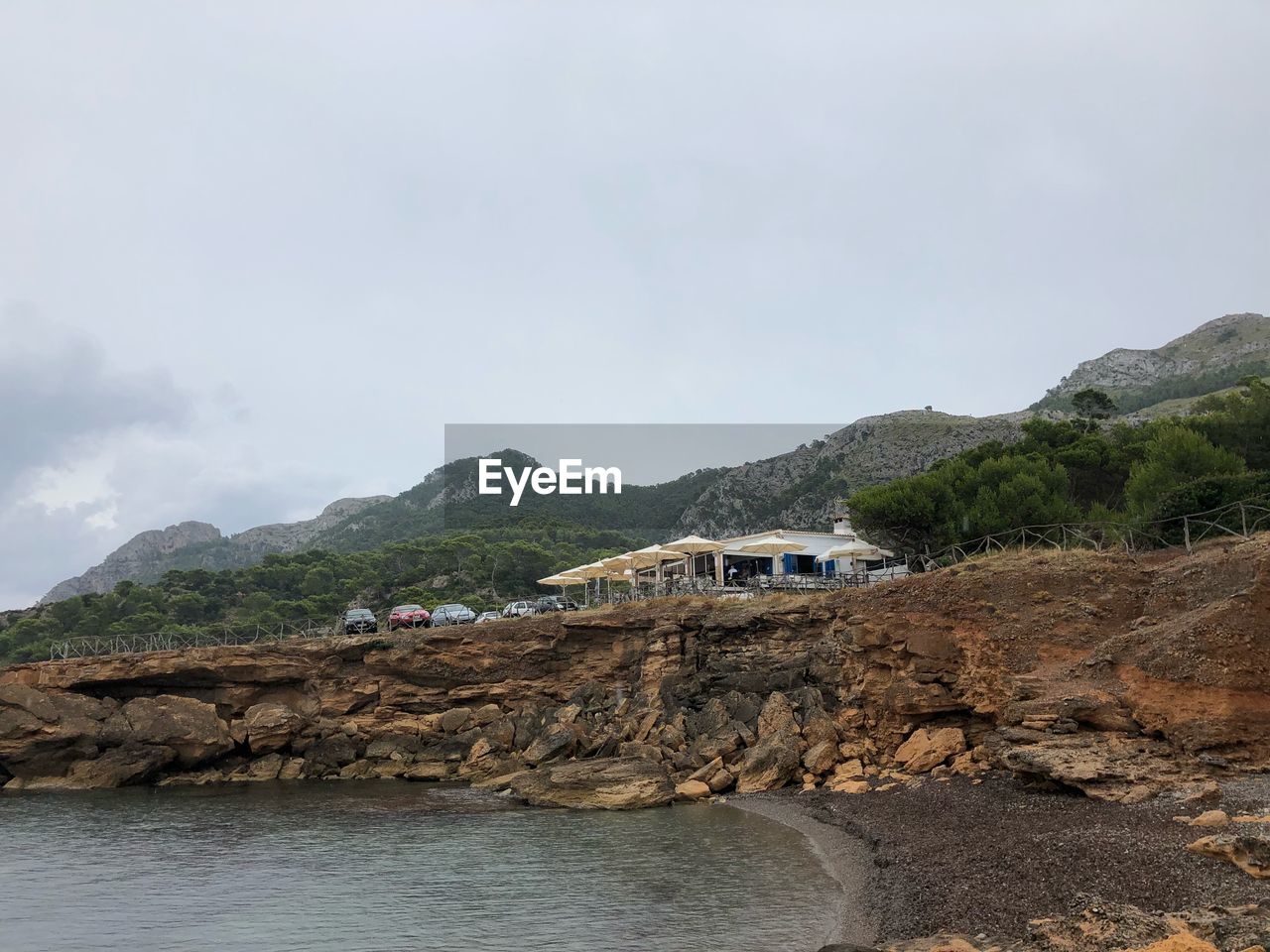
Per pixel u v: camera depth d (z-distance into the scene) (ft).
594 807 149.38
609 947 80.33
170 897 104.47
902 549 220.23
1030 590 137.59
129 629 410.72
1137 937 63.57
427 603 400.67
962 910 78.13
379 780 197.88
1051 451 241.96
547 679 206.49
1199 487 160.04
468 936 85.25
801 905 89.92
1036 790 115.55
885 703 151.74
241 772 208.03
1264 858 72.38
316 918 93.45
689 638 189.26
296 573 526.98
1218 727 103.19
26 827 151.64
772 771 154.10
